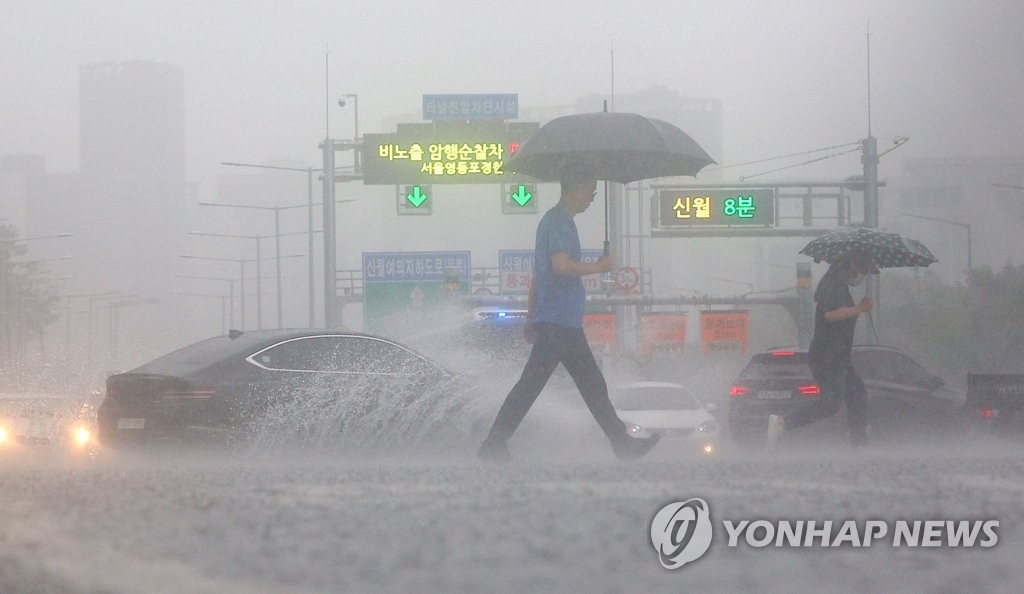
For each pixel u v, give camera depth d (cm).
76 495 1394
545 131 3053
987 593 877
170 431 3356
